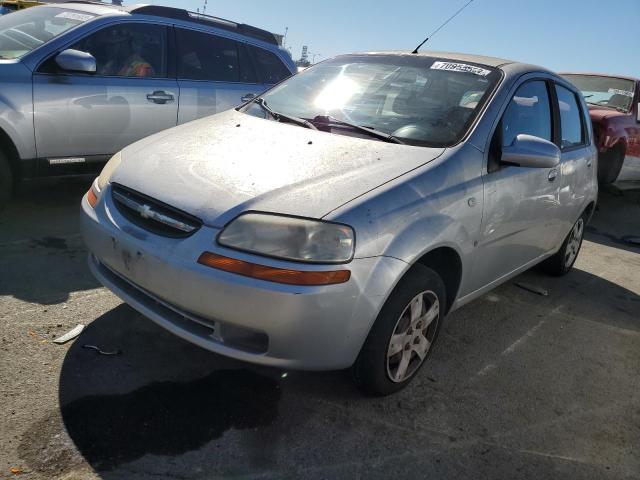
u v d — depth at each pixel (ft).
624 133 25.04
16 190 16.51
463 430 8.80
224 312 7.58
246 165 8.82
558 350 11.97
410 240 8.33
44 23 16.14
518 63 12.47
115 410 8.09
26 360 8.94
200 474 7.20
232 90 18.83
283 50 21.07
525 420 9.30
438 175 9.16
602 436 9.18
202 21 18.47
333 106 11.43
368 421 8.68
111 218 8.90
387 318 8.41
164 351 9.70
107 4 18.61
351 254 7.70
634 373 11.44
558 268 15.98
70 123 14.94
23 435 7.38
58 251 13.21
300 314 7.47
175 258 7.84
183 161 9.14
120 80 15.99
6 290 11.05
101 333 9.99
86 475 6.91
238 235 7.64
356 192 8.21
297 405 8.80
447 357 10.97
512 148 10.37
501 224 10.69
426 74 11.74
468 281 10.36
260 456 7.66
